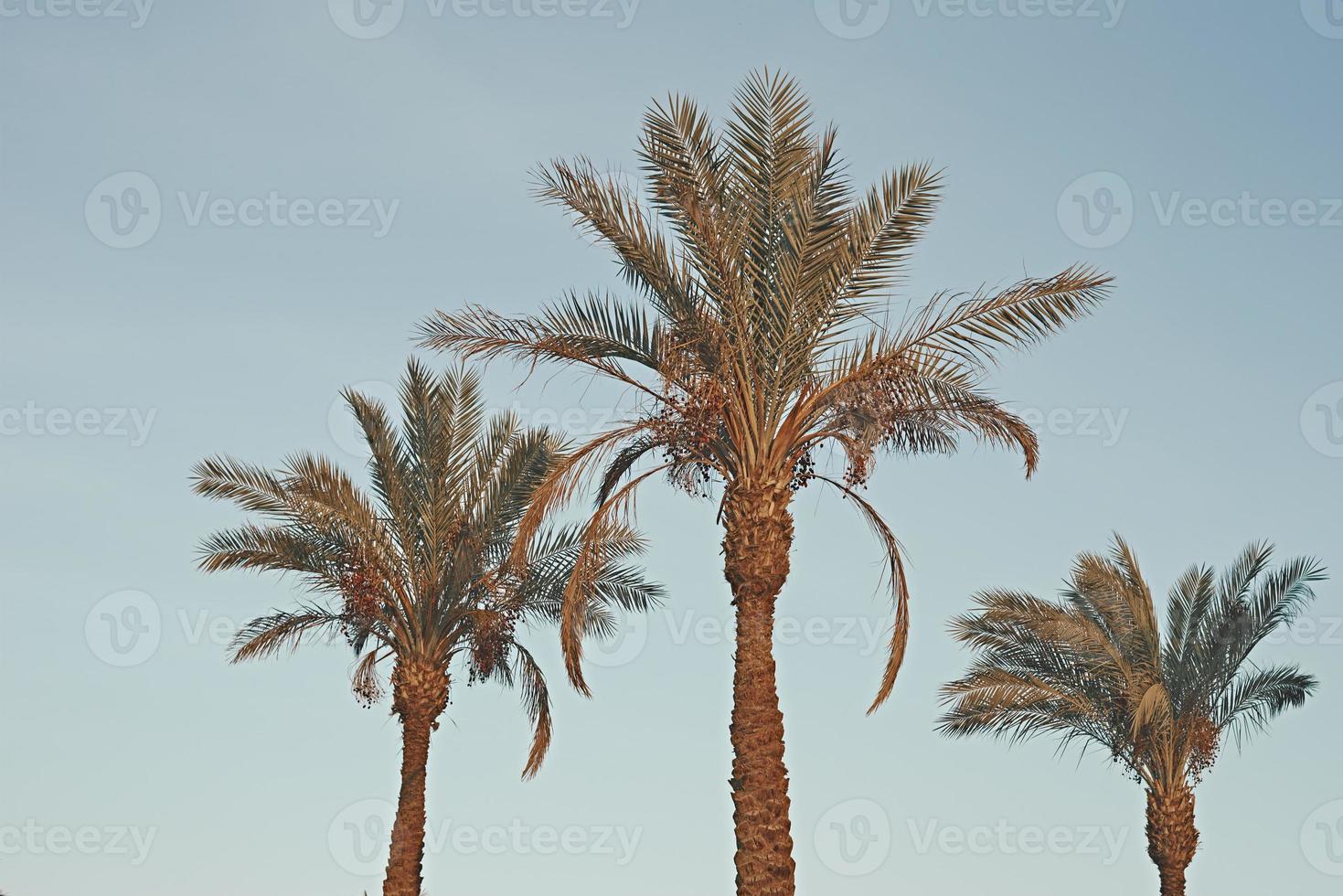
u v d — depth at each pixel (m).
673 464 14.44
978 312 13.72
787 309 13.82
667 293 13.85
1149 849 25.27
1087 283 13.51
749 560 13.78
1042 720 24.95
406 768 22.19
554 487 14.17
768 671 13.55
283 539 21.81
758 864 12.98
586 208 13.71
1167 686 25.22
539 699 23.36
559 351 14.16
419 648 22.39
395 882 21.66
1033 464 14.63
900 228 13.77
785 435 14.04
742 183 13.81
